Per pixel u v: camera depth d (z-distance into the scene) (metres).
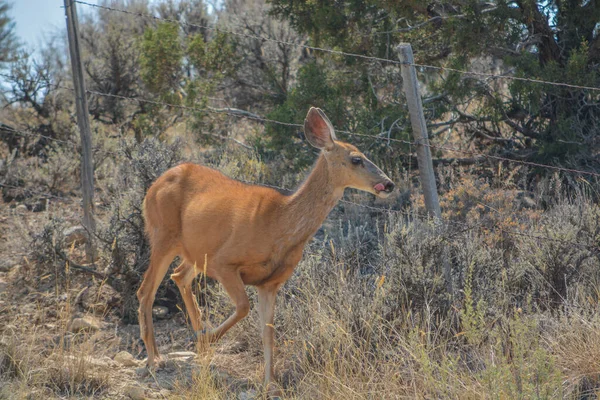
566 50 17.25
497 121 17.25
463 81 16.69
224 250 9.19
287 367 9.66
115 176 14.45
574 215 11.96
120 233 11.93
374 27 18.08
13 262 12.70
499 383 7.48
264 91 21.27
